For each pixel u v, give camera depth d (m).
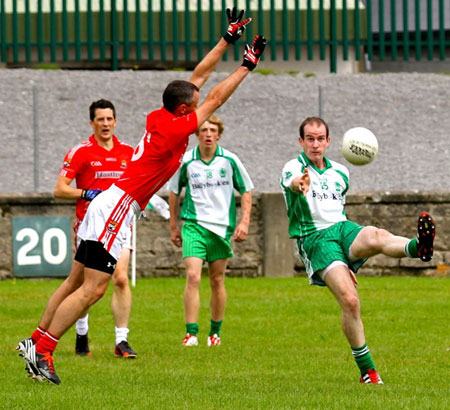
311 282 21.34
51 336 20.41
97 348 26.53
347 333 20.69
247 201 28.80
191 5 57.59
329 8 57.78
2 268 43.53
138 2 56.66
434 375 22.11
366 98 56.81
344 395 19.14
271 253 44.00
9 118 55.31
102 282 20.55
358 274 44.19
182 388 20.14
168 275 44.00
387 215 44.19
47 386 20.33
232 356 25.08
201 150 28.41
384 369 22.95
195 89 20.64
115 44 57.34
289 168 21.58
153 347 26.70
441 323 30.84
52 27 56.47
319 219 21.28
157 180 20.73
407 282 41.38
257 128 55.31
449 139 55.50
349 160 24.78
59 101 56.09
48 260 43.62
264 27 57.41
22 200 43.78
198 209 28.14
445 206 43.94
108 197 20.62
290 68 58.69
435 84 57.94
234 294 37.97
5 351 25.64
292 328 30.16
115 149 25.88
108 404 18.30
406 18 56.47
